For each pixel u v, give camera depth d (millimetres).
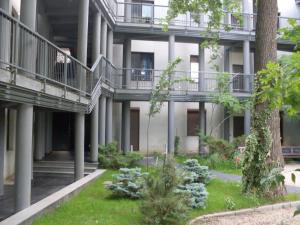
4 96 6035
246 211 8836
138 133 22172
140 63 22469
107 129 17391
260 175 9797
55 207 8023
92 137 14203
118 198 9211
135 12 20859
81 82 10836
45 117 16734
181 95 18906
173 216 7102
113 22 17719
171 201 7055
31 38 7219
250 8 21609
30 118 7375
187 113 22906
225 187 11234
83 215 7516
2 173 9711
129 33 19172
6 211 7945
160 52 22641
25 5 7445
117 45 21906
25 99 6871
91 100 11984
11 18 6016
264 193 9859
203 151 20281
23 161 7293
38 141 14695
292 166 18672
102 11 15375
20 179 7273
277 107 2818
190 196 7914
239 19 14305
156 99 15906
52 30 16797
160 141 22344
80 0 11867
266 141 9977
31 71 7043
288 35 2820
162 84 15797
